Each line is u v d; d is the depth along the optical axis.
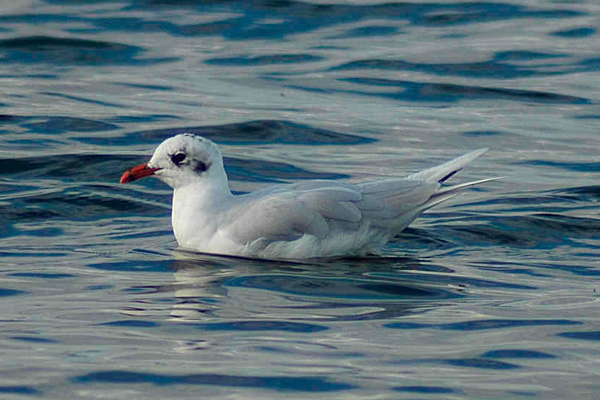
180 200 13.80
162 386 9.03
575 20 26.30
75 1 27.36
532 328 10.56
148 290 11.84
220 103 20.97
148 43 24.73
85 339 10.15
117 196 15.89
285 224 13.22
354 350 9.91
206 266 12.90
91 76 22.61
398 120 20.33
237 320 10.79
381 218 13.55
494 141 19.12
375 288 12.05
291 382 9.12
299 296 11.70
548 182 16.83
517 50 24.14
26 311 11.02
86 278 12.31
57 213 15.13
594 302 11.48
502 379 9.22
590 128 19.86
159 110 20.44
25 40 24.48
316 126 19.75
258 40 25.09
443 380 9.19
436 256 13.50
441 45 24.56
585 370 9.45
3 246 13.66
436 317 10.95
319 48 24.55
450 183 16.92
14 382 9.07
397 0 27.41
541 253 13.62
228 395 8.87
